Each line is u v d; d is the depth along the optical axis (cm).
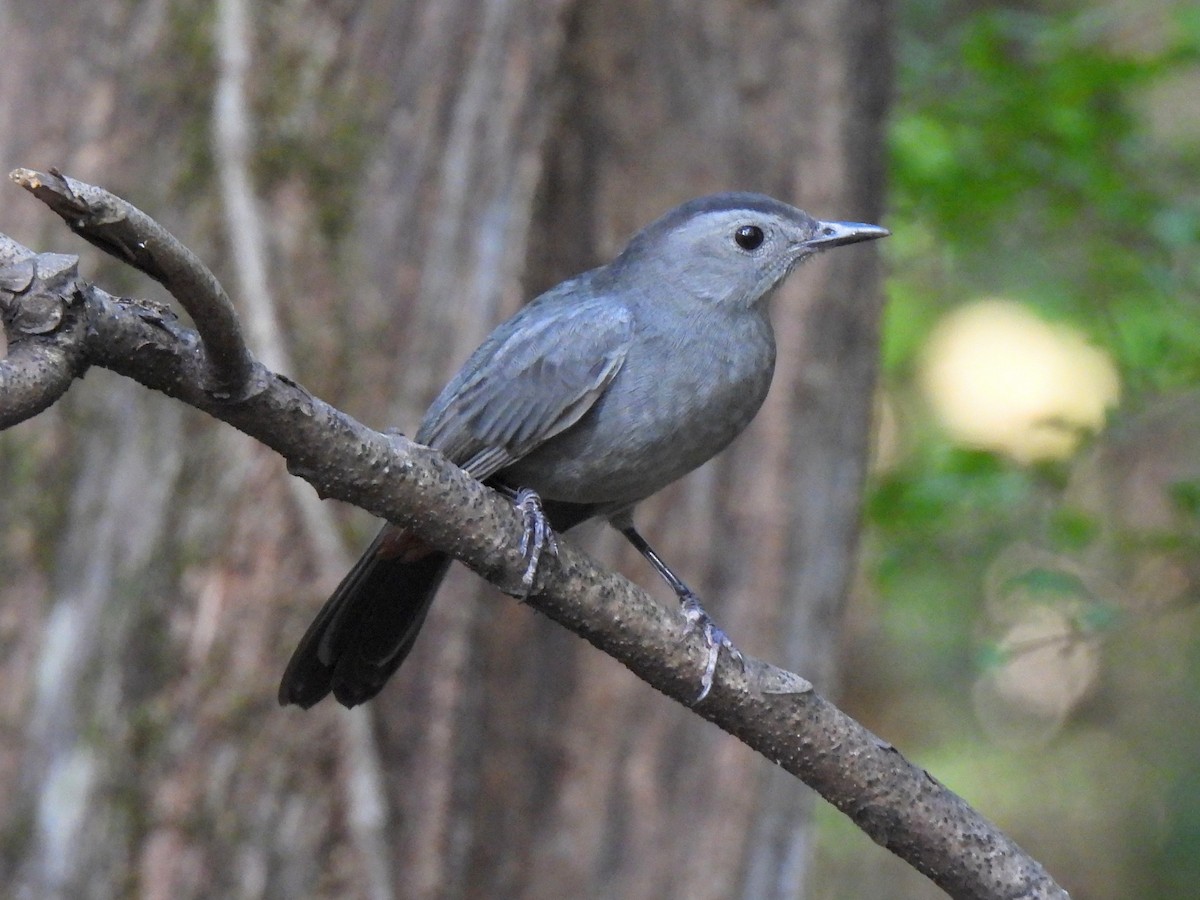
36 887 1019
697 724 1228
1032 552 1594
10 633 1043
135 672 1037
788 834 1246
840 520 1266
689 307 832
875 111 1302
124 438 1053
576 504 871
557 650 1228
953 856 673
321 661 770
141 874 1020
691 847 1216
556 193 1236
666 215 871
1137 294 1445
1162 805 2112
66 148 1074
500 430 806
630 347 815
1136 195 1438
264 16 1083
